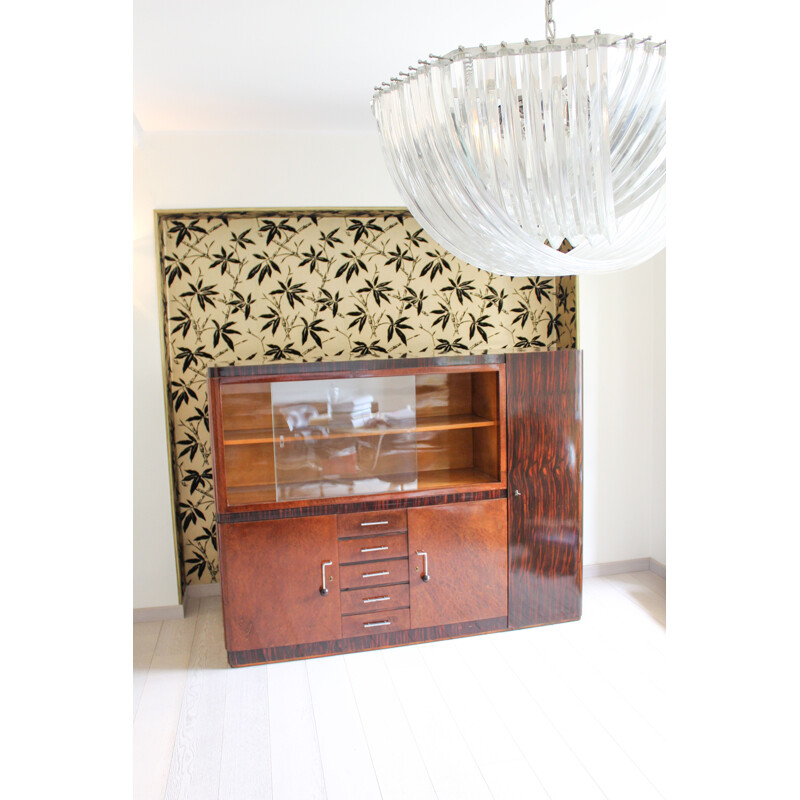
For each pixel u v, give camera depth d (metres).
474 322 3.83
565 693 2.67
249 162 3.29
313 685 2.79
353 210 3.42
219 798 2.11
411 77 1.17
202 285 3.54
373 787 2.14
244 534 2.94
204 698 2.70
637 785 2.11
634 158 1.13
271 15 2.06
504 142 1.07
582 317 3.69
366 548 3.06
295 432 2.99
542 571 3.26
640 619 3.31
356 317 3.68
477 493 3.17
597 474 3.81
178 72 2.51
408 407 3.16
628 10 2.09
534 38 2.29
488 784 2.14
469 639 3.18
